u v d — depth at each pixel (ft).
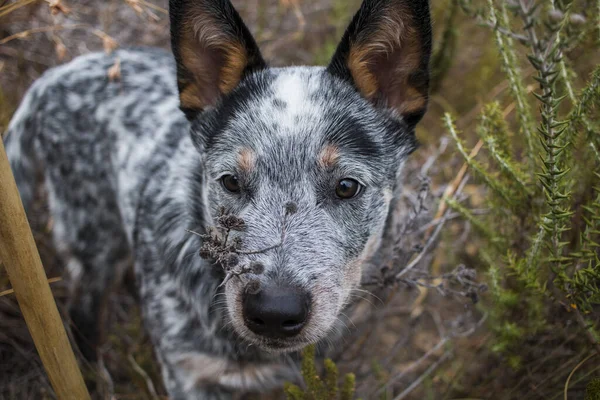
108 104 2.14
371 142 1.66
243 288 1.52
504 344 1.86
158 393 2.10
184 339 1.83
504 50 1.82
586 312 1.64
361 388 2.04
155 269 1.90
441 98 2.68
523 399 1.86
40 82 2.25
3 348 2.08
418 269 1.96
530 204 1.83
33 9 2.25
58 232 2.19
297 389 1.65
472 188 2.43
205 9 1.68
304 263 1.53
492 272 1.85
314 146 1.60
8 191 1.42
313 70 1.73
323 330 1.55
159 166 1.98
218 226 1.56
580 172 1.77
